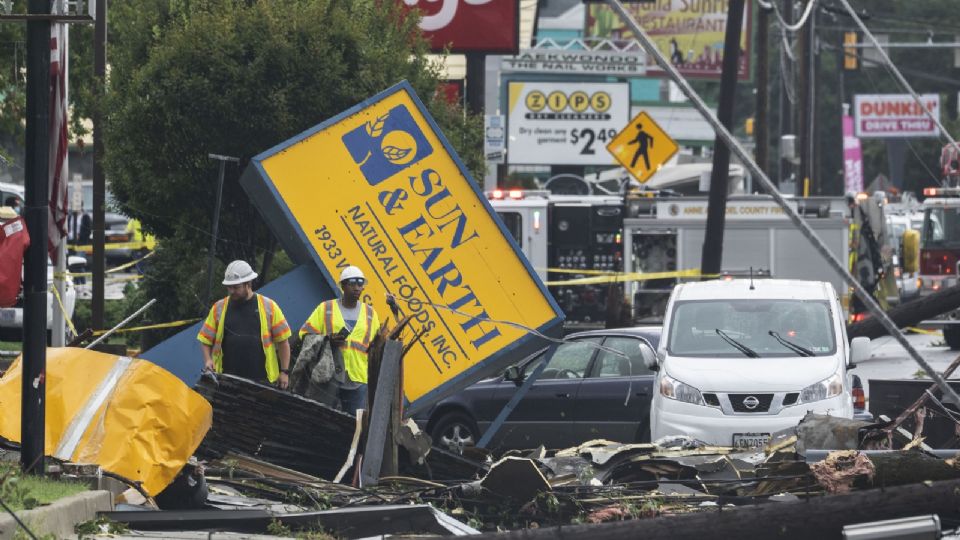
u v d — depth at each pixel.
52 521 33.44
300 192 57.19
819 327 58.25
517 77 190.88
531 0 190.50
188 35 71.38
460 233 57.53
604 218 111.62
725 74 94.56
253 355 51.44
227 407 46.94
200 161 72.62
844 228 107.56
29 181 38.72
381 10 78.44
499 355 56.16
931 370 31.98
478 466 48.59
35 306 38.62
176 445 40.22
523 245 111.75
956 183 137.88
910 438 44.31
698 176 158.12
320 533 36.62
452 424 66.00
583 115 188.00
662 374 56.72
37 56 38.62
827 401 54.72
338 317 52.09
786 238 107.94
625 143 105.12
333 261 56.69
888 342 117.75
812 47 172.75
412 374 55.50
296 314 56.19
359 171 57.91
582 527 33.53
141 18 76.69
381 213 57.56
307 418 46.94
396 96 59.12
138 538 35.06
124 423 39.97
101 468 38.97
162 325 75.19
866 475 35.62
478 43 100.44
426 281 56.81
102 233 82.25
